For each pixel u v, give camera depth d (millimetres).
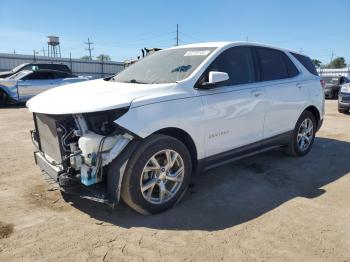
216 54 4277
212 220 3549
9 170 5070
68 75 16500
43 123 3863
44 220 3512
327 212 3742
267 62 5039
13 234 3234
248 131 4566
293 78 5441
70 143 3434
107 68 38875
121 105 3307
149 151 3451
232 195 4203
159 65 4527
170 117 3596
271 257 2902
